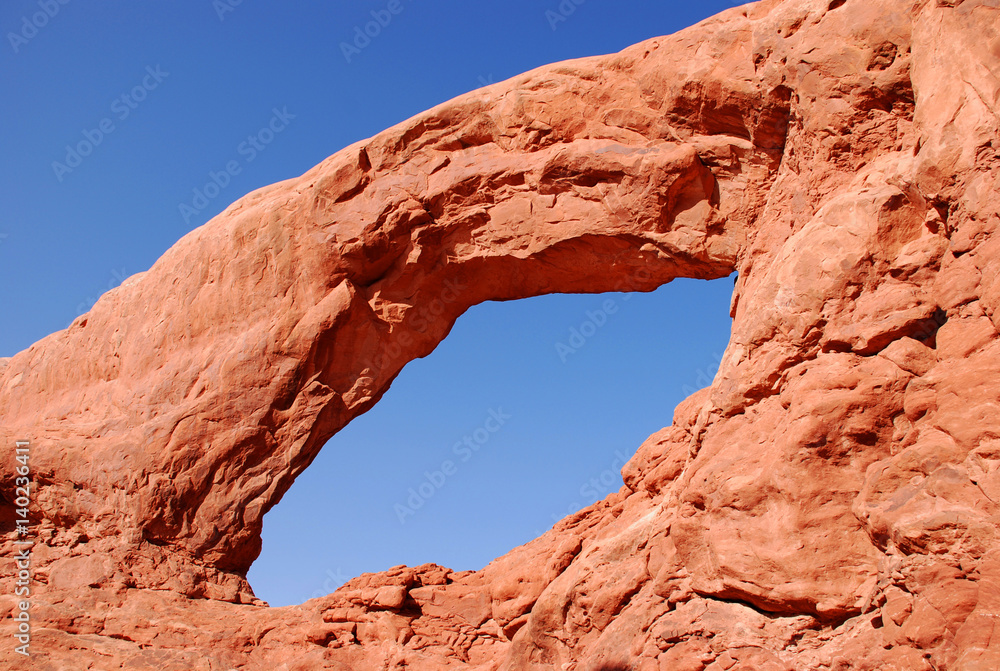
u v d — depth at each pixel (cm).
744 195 1394
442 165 1620
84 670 1457
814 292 1107
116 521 1731
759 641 1006
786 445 1021
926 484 882
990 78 970
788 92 1298
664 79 1417
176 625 1581
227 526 1725
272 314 1762
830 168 1213
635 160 1425
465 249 1620
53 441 1861
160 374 1838
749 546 1029
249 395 1748
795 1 1293
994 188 932
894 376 984
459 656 1508
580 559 1296
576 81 1509
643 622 1143
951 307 959
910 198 1080
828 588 966
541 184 1512
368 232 1659
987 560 807
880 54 1178
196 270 1872
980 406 873
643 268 1504
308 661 1511
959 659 787
